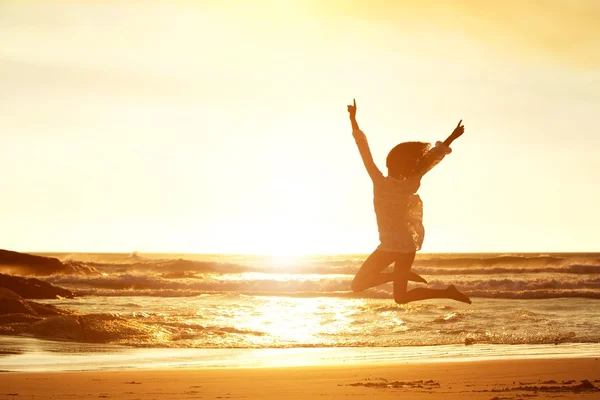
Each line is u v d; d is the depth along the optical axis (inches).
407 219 207.9
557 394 335.3
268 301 1098.7
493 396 328.8
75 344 613.9
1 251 1713.8
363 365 487.5
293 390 367.9
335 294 1282.0
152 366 506.0
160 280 1503.4
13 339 618.8
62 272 1727.4
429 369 459.8
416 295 205.5
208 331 698.8
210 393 358.9
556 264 2273.6
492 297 1182.3
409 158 210.5
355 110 214.4
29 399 340.8
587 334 681.6
